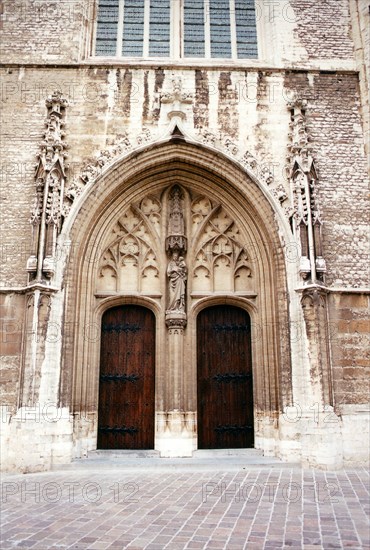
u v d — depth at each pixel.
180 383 12.70
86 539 5.88
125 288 13.64
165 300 13.41
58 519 6.77
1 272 12.23
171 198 14.21
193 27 15.48
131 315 13.67
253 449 12.54
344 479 9.64
